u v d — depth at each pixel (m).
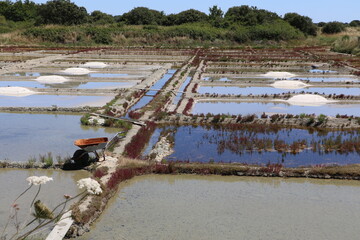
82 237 9.29
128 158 14.03
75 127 18.72
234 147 15.92
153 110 21.52
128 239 9.19
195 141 16.88
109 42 67.25
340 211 10.73
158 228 9.68
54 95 26.12
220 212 10.55
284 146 15.92
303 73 36.12
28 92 26.52
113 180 12.12
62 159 14.23
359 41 57.12
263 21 80.69
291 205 11.05
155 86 29.83
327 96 25.41
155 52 53.97
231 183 12.65
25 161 13.89
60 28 68.88
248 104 24.14
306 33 82.94
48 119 20.16
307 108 22.97
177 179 13.00
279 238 9.29
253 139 16.89
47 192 11.62
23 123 19.33
